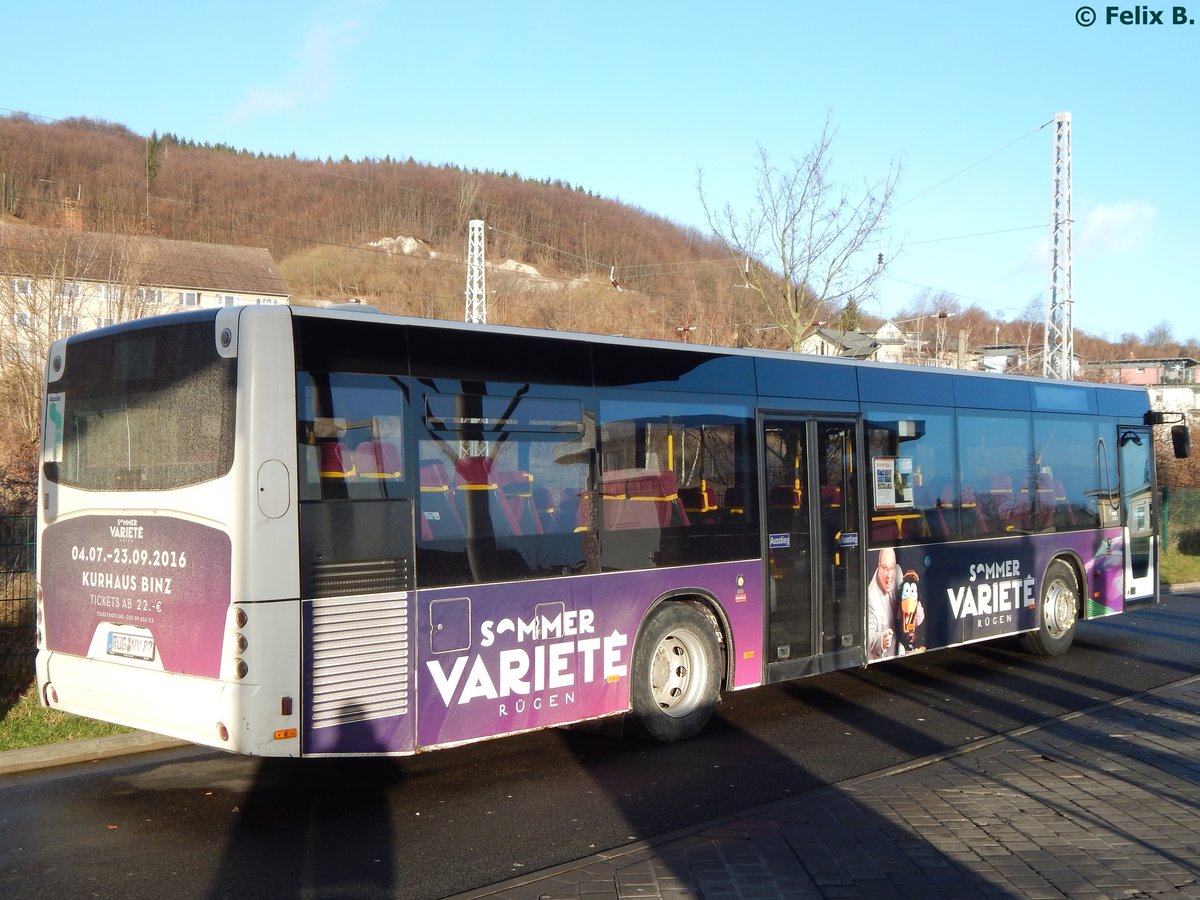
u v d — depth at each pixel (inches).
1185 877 206.1
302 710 239.0
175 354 256.7
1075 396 506.9
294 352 245.0
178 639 250.2
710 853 221.5
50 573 289.1
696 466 336.2
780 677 356.5
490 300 2162.9
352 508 250.2
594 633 302.2
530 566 286.4
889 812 247.9
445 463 269.4
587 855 227.9
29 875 214.5
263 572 235.9
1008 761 294.8
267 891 207.0
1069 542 496.1
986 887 201.5
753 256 936.3
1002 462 460.8
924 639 414.6
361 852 229.6
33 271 915.4
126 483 265.6
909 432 415.2
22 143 2138.3
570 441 299.6
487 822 251.1
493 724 275.4
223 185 3253.0
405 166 3892.7
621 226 3250.5
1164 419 550.9
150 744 320.5
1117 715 357.4
